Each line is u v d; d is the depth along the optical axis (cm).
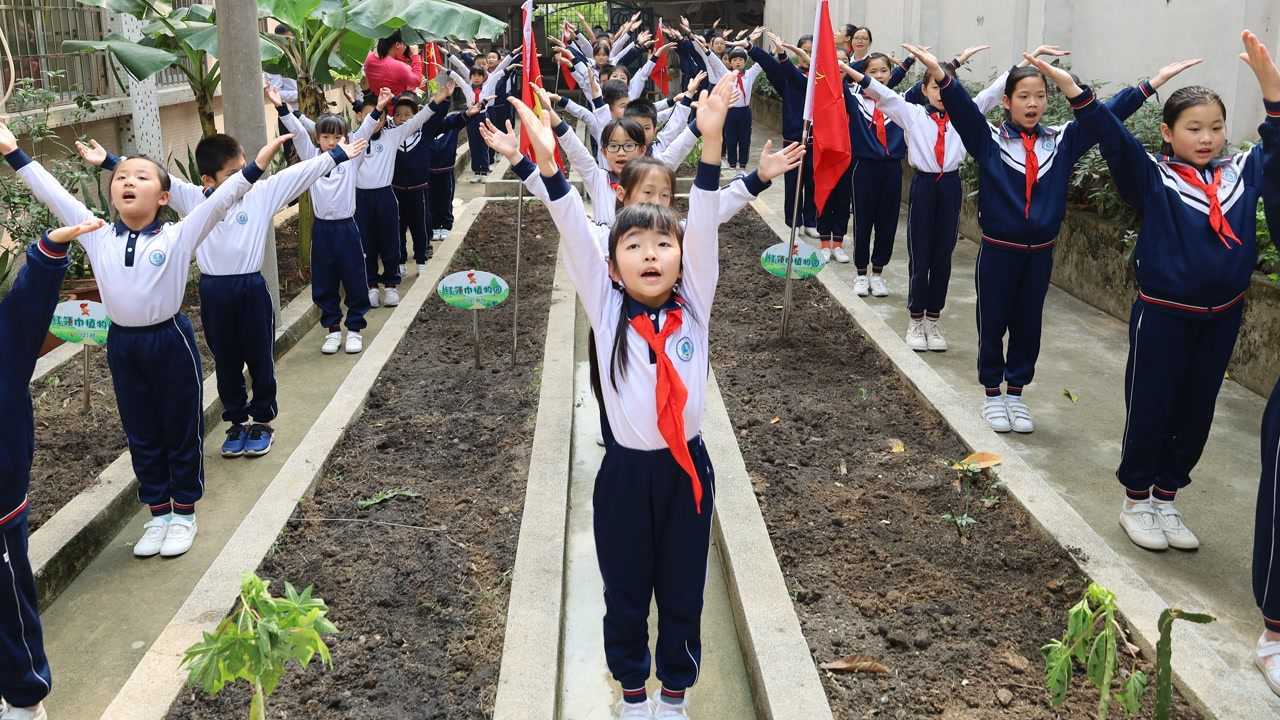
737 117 1475
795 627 393
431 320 829
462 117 968
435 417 624
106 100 978
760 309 832
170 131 1184
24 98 789
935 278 731
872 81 706
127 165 467
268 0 854
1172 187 446
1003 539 461
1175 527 473
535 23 2828
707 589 457
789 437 578
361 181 861
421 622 412
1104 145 447
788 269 728
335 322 779
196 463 496
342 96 1773
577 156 578
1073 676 365
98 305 562
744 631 405
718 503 489
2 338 340
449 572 446
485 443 581
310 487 520
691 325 325
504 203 1333
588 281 325
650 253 312
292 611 274
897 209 863
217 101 1314
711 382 657
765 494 508
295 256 1011
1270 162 376
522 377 689
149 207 469
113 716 347
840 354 720
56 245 339
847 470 536
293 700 363
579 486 561
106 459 565
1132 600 397
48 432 602
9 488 339
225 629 272
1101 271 830
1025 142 574
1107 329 785
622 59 1408
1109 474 546
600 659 415
